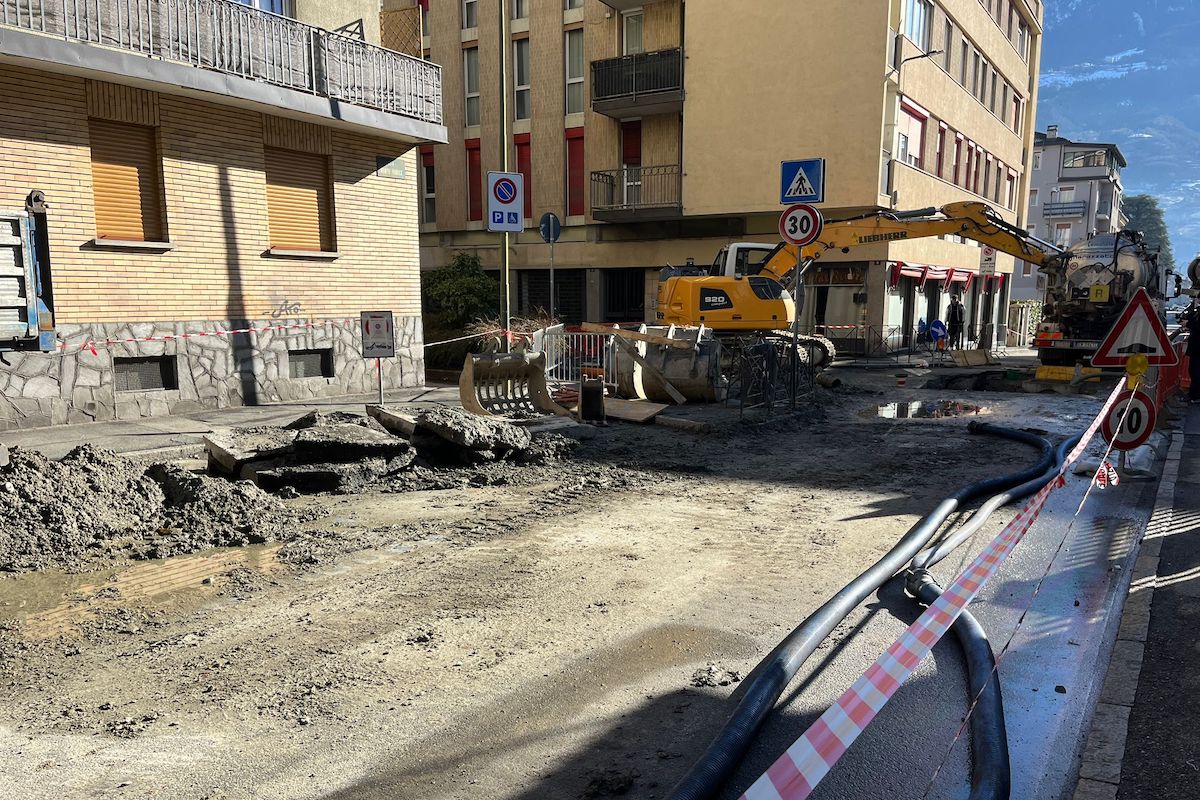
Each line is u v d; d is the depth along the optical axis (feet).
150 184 35.73
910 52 79.87
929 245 92.38
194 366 37.35
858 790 9.95
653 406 38.73
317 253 42.24
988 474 27.20
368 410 29.22
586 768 10.30
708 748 10.06
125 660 13.25
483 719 11.46
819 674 12.82
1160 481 25.80
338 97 41.57
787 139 78.54
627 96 85.81
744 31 79.51
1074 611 15.44
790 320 56.29
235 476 25.11
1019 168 133.80
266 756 10.53
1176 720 11.44
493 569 17.67
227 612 15.26
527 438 29.12
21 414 31.60
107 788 9.82
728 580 17.06
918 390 53.83
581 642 13.98
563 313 97.60
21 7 29.91
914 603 15.72
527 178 96.17
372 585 16.69
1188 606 15.57
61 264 32.45
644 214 86.79
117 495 20.54
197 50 35.01
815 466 28.66
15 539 18.12
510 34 95.09
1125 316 25.94
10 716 11.50
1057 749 10.87
